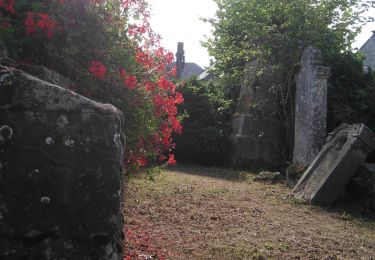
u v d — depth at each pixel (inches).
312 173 348.2
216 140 568.7
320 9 476.1
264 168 523.2
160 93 192.2
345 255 202.7
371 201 306.2
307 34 480.1
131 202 282.2
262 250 200.7
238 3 513.3
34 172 72.8
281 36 480.1
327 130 488.4
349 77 507.2
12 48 119.1
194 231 226.7
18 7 129.6
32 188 72.6
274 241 218.2
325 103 416.2
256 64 540.1
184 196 320.8
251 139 537.3
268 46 497.4
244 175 474.3
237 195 343.9
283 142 526.6
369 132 314.8
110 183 76.5
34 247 72.3
